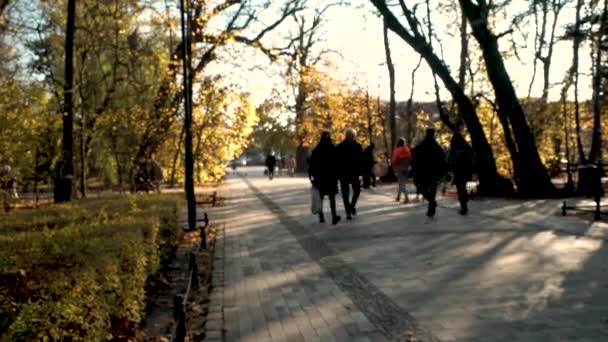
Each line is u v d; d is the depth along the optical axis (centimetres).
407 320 591
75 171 2453
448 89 2081
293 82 2697
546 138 2805
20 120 2006
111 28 2308
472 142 2058
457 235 1138
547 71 2802
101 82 2456
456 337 533
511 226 1248
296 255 980
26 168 2394
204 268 895
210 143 2980
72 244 529
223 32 2278
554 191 1947
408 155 1886
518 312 610
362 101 4159
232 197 2403
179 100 2466
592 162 2411
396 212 1586
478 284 736
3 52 2231
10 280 383
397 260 905
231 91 2591
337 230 1260
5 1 2000
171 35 2392
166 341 545
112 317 500
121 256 509
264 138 5675
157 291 751
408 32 2098
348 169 1442
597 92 2350
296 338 545
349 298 686
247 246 1095
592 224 1259
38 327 308
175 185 3428
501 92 1983
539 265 841
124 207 969
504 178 2038
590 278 755
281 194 2503
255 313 634
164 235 888
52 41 2316
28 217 849
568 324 564
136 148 2588
